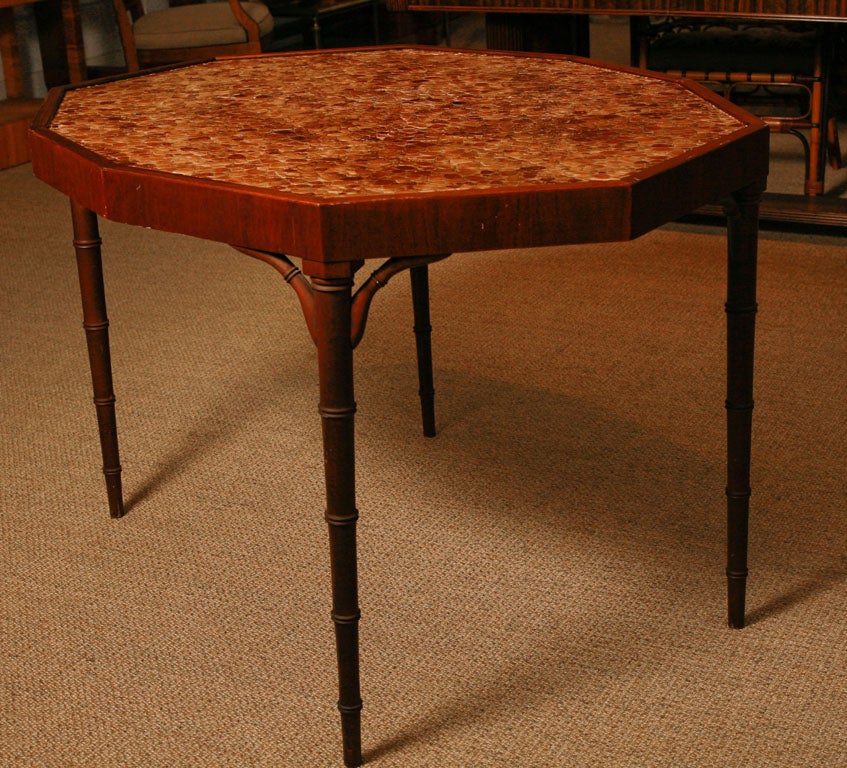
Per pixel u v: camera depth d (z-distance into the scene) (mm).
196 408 2340
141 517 1958
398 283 2986
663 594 1711
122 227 3586
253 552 1850
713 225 3357
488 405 2309
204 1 5453
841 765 1374
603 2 2895
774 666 1552
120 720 1492
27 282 3107
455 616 1679
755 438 2141
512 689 1526
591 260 3098
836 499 1937
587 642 1613
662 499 1953
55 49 4926
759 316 2682
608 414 2252
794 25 3334
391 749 1428
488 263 3100
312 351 2613
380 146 1423
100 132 1538
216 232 1256
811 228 3232
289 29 5625
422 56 2043
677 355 2502
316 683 1552
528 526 1893
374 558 1822
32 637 1661
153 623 1684
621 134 1442
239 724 1479
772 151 4102
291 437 2213
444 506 1959
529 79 1813
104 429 1897
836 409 2236
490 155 1360
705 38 3393
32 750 1443
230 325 2771
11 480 2090
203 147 1444
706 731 1438
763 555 1798
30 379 2504
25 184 4066
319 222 1162
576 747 1420
